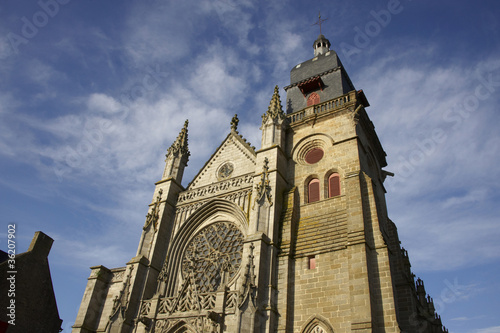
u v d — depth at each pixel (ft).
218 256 105.09
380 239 83.56
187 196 124.57
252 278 83.46
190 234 116.67
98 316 108.99
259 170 109.91
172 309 93.04
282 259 90.22
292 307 83.87
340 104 117.50
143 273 106.42
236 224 108.68
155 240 112.68
